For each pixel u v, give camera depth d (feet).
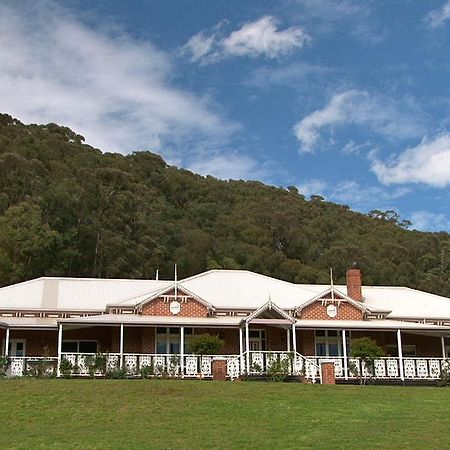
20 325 125.08
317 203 416.26
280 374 114.32
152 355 118.73
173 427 75.77
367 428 75.92
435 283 301.22
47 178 296.51
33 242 233.55
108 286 145.18
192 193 385.70
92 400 88.38
